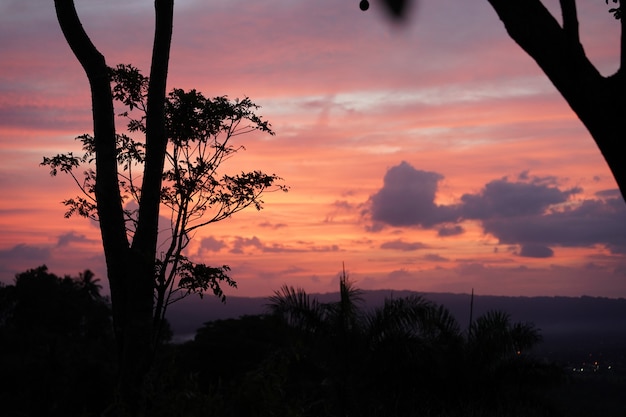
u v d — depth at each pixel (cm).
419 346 1544
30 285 9050
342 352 1523
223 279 1207
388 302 1593
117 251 1030
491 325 1772
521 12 304
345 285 1541
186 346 3531
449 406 1602
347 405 1482
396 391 1555
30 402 3053
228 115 1425
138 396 451
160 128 1069
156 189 1050
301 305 1523
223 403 430
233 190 1394
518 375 1686
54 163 1284
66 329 8994
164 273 1173
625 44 297
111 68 1369
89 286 10094
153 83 1072
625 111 292
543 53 303
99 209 1038
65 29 1039
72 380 2973
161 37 1080
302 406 468
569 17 299
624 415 1625
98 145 1050
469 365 1647
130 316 1011
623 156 292
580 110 301
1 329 8125
